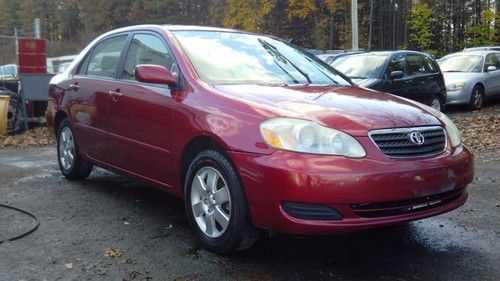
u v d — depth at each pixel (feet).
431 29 153.99
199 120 13.56
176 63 15.29
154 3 184.34
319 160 11.57
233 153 12.44
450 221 16.07
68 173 20.92
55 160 25.98
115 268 12.49
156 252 13.48
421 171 12.09
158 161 15.25
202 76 14.71
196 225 13.83
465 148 14.03
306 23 152.87
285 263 12.85
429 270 12.47
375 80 37.04
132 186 20.21
